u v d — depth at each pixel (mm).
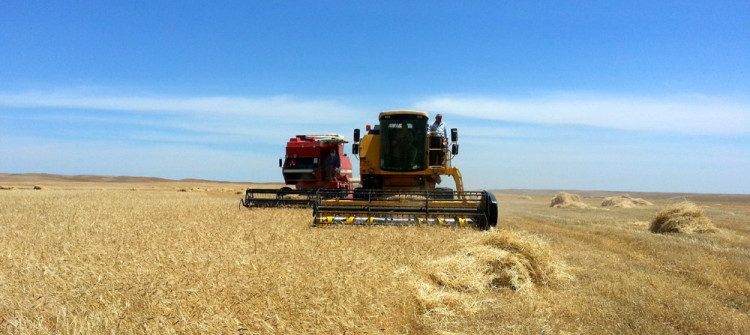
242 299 5059
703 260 8242
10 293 5191
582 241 10578
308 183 24500
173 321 4406
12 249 7758
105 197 25078
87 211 15852
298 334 4332
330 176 24297
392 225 12031
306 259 7203
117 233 10031
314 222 12172
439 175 16812
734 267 7672
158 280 5711
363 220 12289
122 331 4164
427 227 11727
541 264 6785
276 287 5535
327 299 5207
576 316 5188
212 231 10477
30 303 4824
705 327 4797
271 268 6480
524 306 5555
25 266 6391
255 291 5352
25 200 21156
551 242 10219
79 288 5363
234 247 8195
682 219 12297
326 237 9766
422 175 16812
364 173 16906
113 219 13148
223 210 16656
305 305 4992
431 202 12898
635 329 4742
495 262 6715
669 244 9938
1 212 15086
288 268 6508
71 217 13617
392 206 12836
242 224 12078
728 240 10883
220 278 5875
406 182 17109
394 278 6285
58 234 9789
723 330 4738
